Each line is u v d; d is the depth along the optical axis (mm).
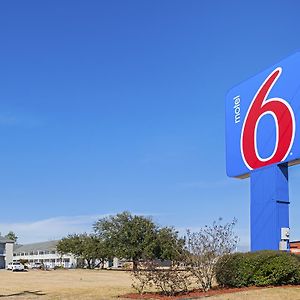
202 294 17516
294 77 18938
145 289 21875
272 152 19641
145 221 71500
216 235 19328
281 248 18688
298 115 18562
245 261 18266
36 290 26109
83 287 28078
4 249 94375
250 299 15375
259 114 20562
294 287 17172
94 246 83375
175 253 19344
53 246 118688
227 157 22359
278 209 19125
